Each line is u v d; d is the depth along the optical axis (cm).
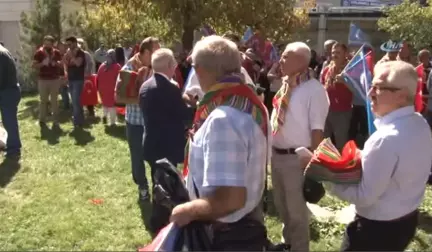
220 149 237
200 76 259
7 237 453
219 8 1372
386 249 255
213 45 255
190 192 264
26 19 1515
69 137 869
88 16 1644
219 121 239
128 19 1596
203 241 250
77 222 485
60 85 1007
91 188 592
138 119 513
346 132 680
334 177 252
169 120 430
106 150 777
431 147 255
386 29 1883
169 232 247
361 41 654
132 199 553
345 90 660
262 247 260
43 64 960
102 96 953
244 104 251
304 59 357
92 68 1084
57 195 564
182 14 1391
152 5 1435
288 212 366
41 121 980
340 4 2359
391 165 241
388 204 251
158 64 437
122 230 472
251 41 977
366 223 258
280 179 369
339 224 482
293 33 1773
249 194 254
